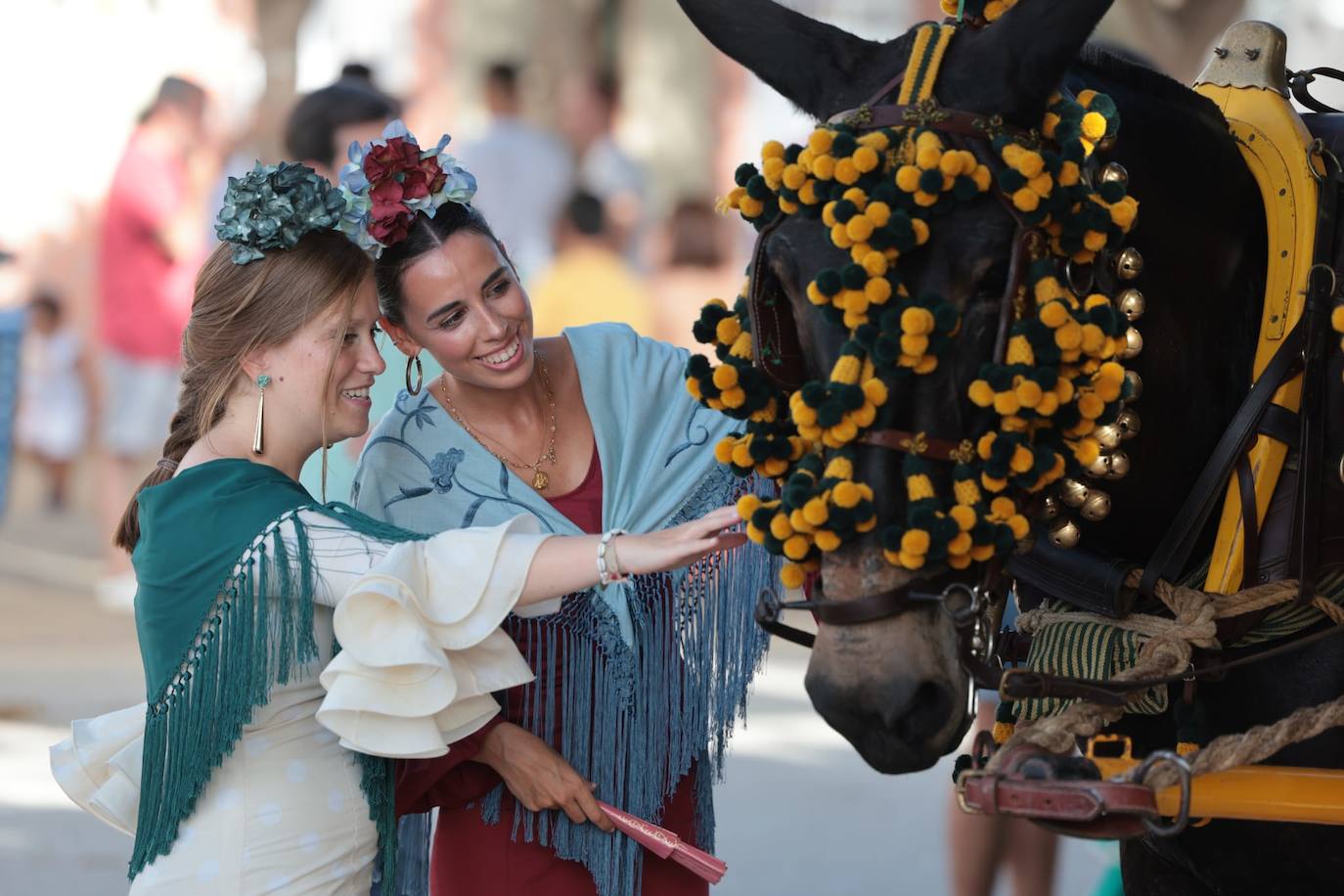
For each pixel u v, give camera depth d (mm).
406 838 9570
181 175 25500
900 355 6605
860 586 6711
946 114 6910
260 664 7926
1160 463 7703
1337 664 7652
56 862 14680
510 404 9148
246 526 7977
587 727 8891
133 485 26578
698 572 9164
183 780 7938
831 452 6777
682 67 33219
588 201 25562
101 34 38469
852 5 31984
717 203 7320
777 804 16656
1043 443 6988
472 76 33906
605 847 8742
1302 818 7086
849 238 6648
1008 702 7895
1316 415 7566
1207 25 30734
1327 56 34500
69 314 35562
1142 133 7684
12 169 37531
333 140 13812
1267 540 7566
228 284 8266
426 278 8555
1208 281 7793
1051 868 12547
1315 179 7781
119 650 22625
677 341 27266
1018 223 6754
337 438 8492
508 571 7977
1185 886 8391
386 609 7820
